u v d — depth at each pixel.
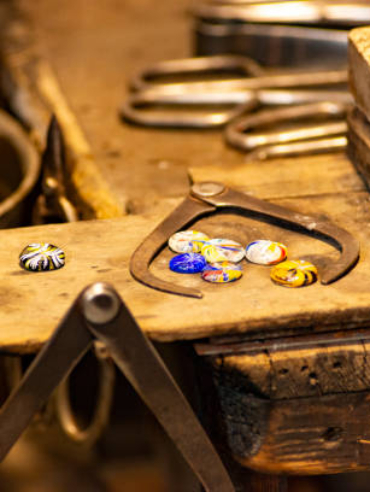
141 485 1.68
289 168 0.99
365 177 0.96
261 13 1.52
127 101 1.37
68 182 1.14
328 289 0.81
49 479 1.71
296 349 0.80
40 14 2.11
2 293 0.82
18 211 1.06
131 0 2.19
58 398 1.29
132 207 0.97
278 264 0.83
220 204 0.91
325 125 1.19
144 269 0.84
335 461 0.83
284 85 1.36
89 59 1.74
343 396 0.81
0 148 1.28
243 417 0.81
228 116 1.28
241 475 0.87
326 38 1.48
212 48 1.59
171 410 0.78
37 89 1.48
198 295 0.81
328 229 0.87
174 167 1.18
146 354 0.76
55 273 0.84
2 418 0.77
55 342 0.75
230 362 0.80
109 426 1.67
